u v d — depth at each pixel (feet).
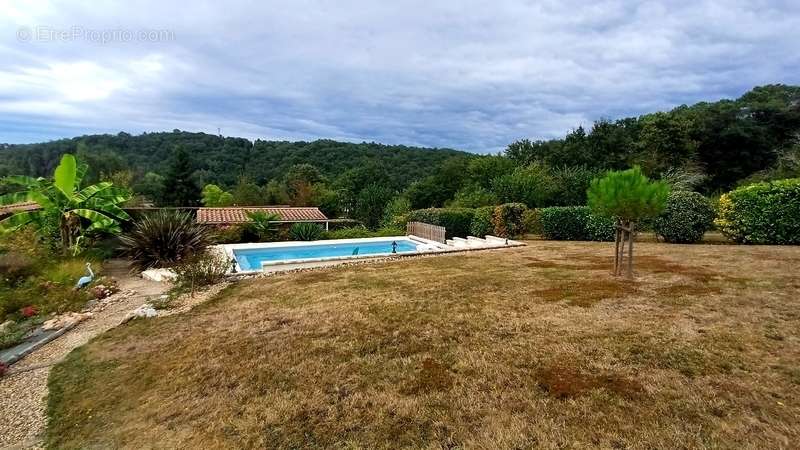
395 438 10.92
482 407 12.05
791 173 71.92
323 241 56.13
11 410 13.70
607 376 13.37
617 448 10.01
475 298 23.03
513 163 115.24
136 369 15.96
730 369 13.42
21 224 36.06
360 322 19.67
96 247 41.01
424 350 16.15
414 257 39.19
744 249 35.42
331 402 12.77
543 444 10.30
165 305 24.30
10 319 22.17
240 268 36.06
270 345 17.30
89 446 11.57
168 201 136.05
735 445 9.88
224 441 11.23
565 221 50.88
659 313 18.97
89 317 23.13
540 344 16.14
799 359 13.92
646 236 50.14
